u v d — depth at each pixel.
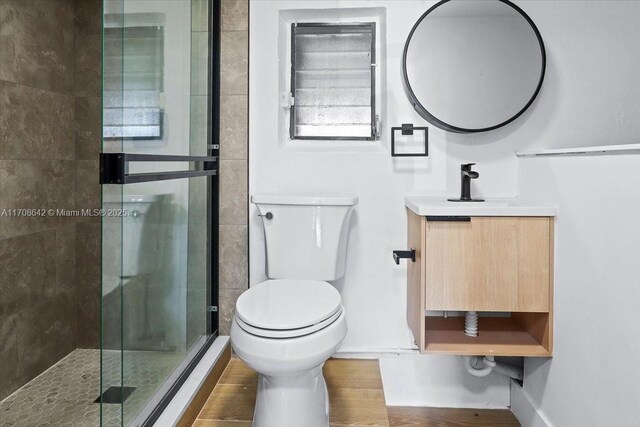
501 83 1.78
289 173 1.90
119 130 1.04
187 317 1.60
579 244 1.27
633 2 1.74
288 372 1.14
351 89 1.93
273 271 1.71
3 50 1.73
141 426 1.18
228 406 1.54
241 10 1.87
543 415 1.51
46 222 1.99
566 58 1.78
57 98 2.05
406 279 1.87
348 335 1.90
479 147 1.83
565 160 1.36
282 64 1.94
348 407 1.54
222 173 1.91
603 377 1.13
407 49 1.79
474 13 1.78
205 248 1.83
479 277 1.46
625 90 1.76
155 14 1.24
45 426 1.51
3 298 1.75
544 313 1.48
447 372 1.84
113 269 1.04
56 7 2.03
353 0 1.85
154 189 1.27
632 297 1.01
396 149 1.86
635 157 1.00
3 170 1.75
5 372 1.75
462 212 1.45
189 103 1.57
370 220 1.87
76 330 2.21
